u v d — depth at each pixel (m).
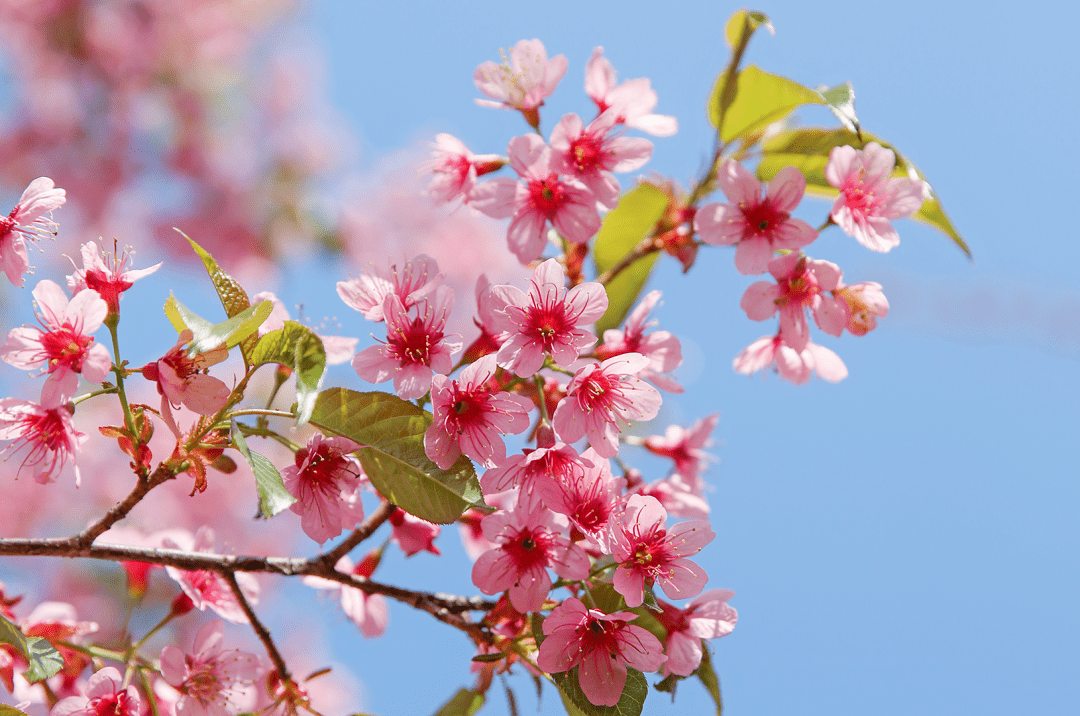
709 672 1.30
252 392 1.66
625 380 1.29
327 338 1.31
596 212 1.31
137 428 1.28
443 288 1.29
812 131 1.36
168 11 2.21
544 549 1.28
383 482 1.29
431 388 1.28
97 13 2.16
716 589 1.31
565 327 1.28
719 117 1.36
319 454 1.29
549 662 1.28
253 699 1.33
